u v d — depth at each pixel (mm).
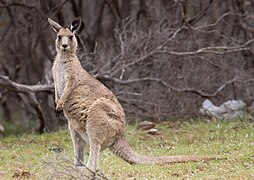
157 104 35062
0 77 33062
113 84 35750
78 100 20703
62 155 22141
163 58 36156
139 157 21203
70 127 20969
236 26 39719
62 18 40750
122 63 35406
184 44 36500
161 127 32031
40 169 21938
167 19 37656
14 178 21141
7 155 26328
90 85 20969
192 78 36031
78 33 38875
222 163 21609
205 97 36094
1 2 41156
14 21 42250
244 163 21562
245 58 37938
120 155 20922
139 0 42125
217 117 33562
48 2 40062
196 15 38281
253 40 35031
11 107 52094
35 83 44438
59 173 17875
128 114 35312
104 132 20109
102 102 20281
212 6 40031
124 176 20406
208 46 38062
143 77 36719
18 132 42188
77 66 21281
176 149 25641
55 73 21625
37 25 40031
